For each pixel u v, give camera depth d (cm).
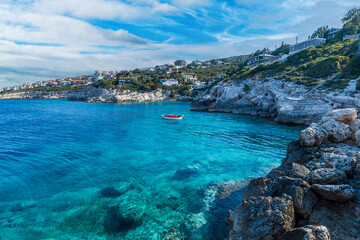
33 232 816
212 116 4922
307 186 779
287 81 4638
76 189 1166
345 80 3659
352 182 827
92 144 2184
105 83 13025
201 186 1205
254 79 5697
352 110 1186
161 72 17912
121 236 796
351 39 6103
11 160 1653
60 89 16912
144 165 1556
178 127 3328
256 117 4675
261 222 639
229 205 1003
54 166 1525
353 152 1009
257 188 847
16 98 16200
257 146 2116
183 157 1752
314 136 1145
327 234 562
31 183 1237
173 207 988
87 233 812
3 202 1027
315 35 10031
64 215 924
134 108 7388
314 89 3834
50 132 2847
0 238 783
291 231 586
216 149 2003
